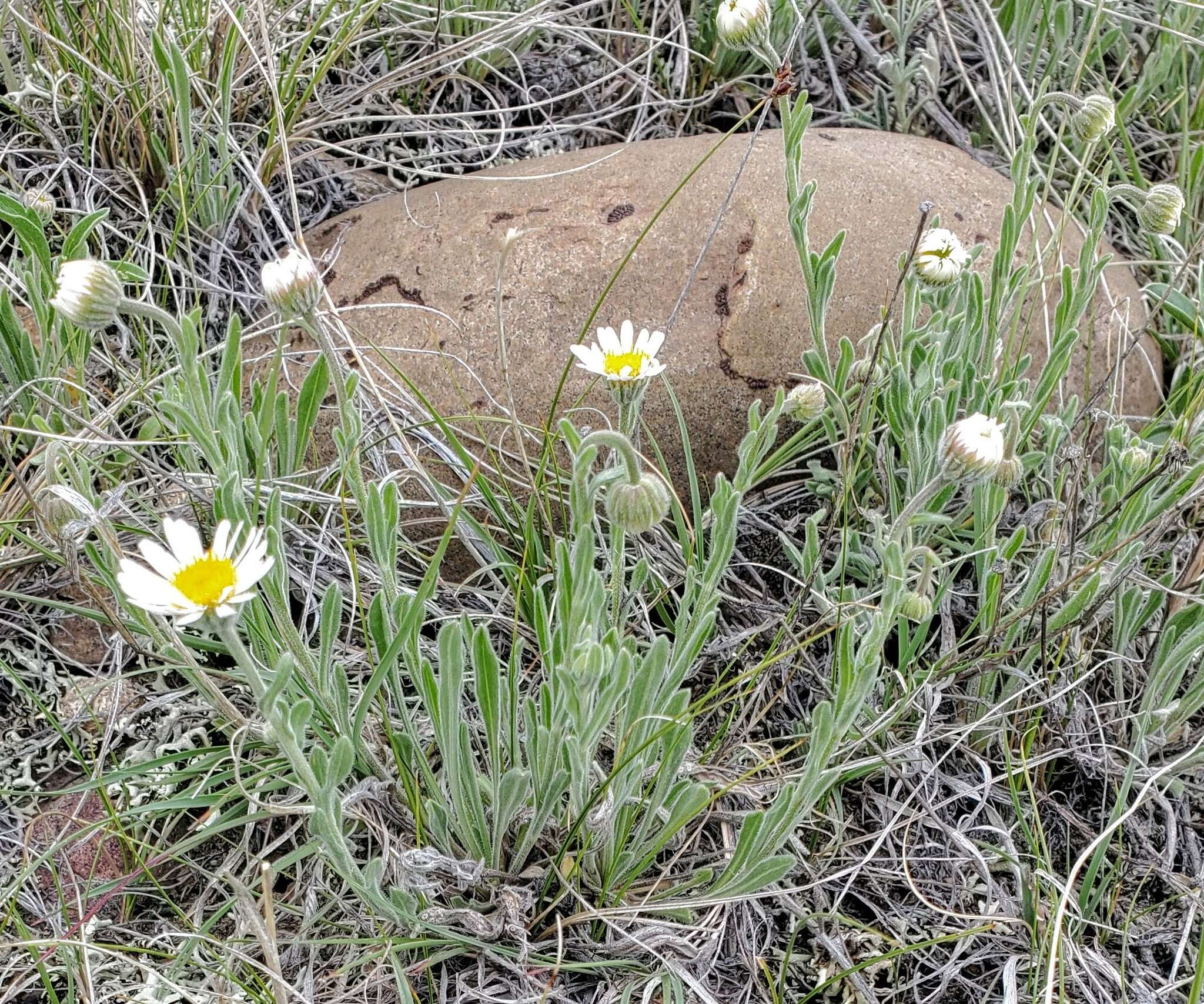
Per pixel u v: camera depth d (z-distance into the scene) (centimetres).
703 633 47
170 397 53
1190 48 82
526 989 48
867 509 59
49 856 48
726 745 55
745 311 61
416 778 49
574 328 61
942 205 65
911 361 58
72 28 67
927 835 54
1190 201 75
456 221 64
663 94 79
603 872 49
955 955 50
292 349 63
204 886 51
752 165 64
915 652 55
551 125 73
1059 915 47
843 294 62
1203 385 59
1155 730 55
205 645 51
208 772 52
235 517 45
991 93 80
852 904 53
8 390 58
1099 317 65
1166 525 56
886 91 81
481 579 59
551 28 73
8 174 65
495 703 46
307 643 56
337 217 68
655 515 43
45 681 54
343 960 49
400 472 52
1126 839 54
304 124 69
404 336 61
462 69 77
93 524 46
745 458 50
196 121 67
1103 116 54
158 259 64
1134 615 55
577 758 45
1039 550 57
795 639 56
